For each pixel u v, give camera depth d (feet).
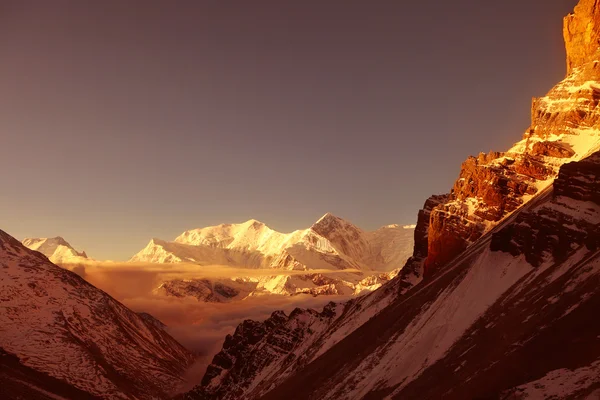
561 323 386.93
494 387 363.15
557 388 313.94
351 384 589.32
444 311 581.12
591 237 488.02
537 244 549.95
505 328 452.76
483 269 593.01
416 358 537.65
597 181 558.15
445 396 411.13
